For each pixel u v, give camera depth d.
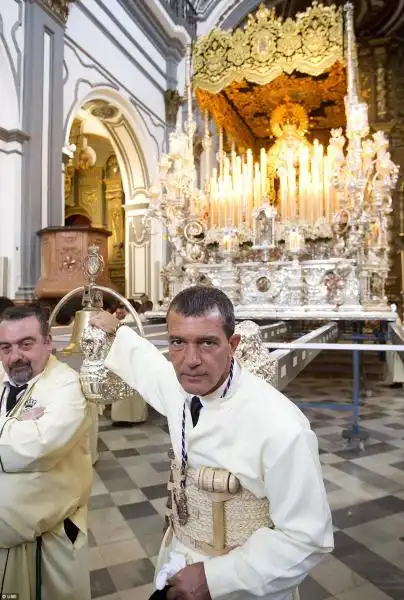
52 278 7.79
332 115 10.79
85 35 9.87
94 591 2.30
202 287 1.33
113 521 3.04
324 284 7.40
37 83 8.42
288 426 1.18
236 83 9.14
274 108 10.23
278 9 14.27
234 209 8.61
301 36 7.98
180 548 1.39
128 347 1.70
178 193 8.12
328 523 1.17
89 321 1.83
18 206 8.12
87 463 2.02
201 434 1.31
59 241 7.86
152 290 12.92
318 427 5.31
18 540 1.71
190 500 1.36
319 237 7.79
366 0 14.01
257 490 1.25
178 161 8.16
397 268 14.88
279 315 7.13
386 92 15.57
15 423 1.69
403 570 2.50
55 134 8.82
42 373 1.91
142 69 12.11
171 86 13.48
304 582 2.38
